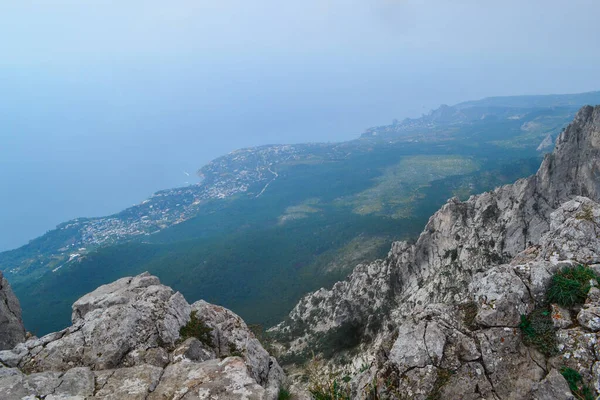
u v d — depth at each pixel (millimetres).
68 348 14555
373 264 85688
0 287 23516
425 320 15812
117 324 15461
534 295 15305
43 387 11195
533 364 13672
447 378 13820
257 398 10500
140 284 20672
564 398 12391
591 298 14492
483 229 63094
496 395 13219
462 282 58312
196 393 10812
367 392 14789
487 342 14422
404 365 14562
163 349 15375
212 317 18875
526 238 56469
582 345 13289
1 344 21828
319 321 84750
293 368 70875
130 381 11602
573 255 16875
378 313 72625
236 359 12398
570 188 59062
